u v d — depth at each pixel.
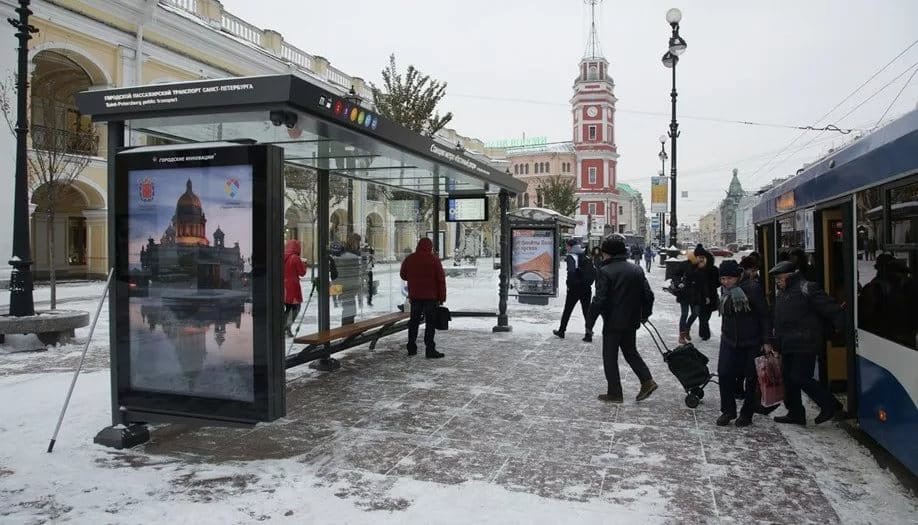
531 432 5.50
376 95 20.09
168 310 4.87
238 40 27.09
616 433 5.50
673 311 15.84
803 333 5.58
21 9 10.30
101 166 24.12
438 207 12.25
